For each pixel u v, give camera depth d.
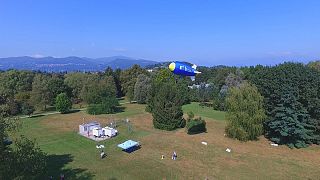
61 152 70.00
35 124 102.50
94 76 157.75
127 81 168.12
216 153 67.94
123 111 125.81
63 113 123.75
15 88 140.38
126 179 53.84
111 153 68.81
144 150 70.56
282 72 77.88
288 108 71.44
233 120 78.38
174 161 63.03
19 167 40.97
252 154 67.19
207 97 145.38
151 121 103.44
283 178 54.00
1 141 40.38
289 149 70.75
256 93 78.19
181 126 92.75
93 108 119.62
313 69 78.00
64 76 166.38
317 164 60.72
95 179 53.84
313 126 72.31
